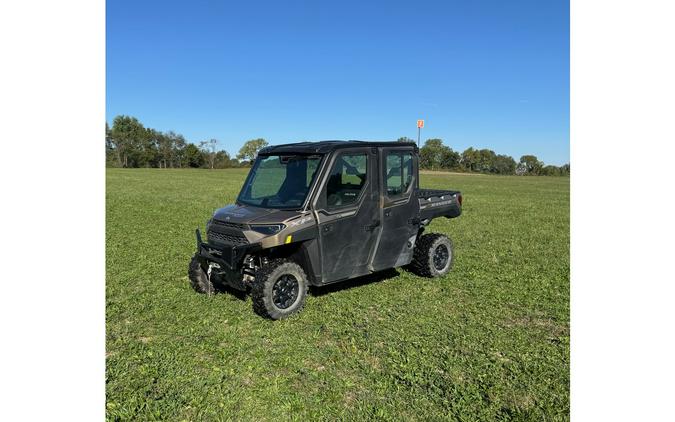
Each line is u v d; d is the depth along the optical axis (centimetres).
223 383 412
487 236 1233
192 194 2442
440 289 706
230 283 591
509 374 433
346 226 615
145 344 495
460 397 390
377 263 666
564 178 7112
